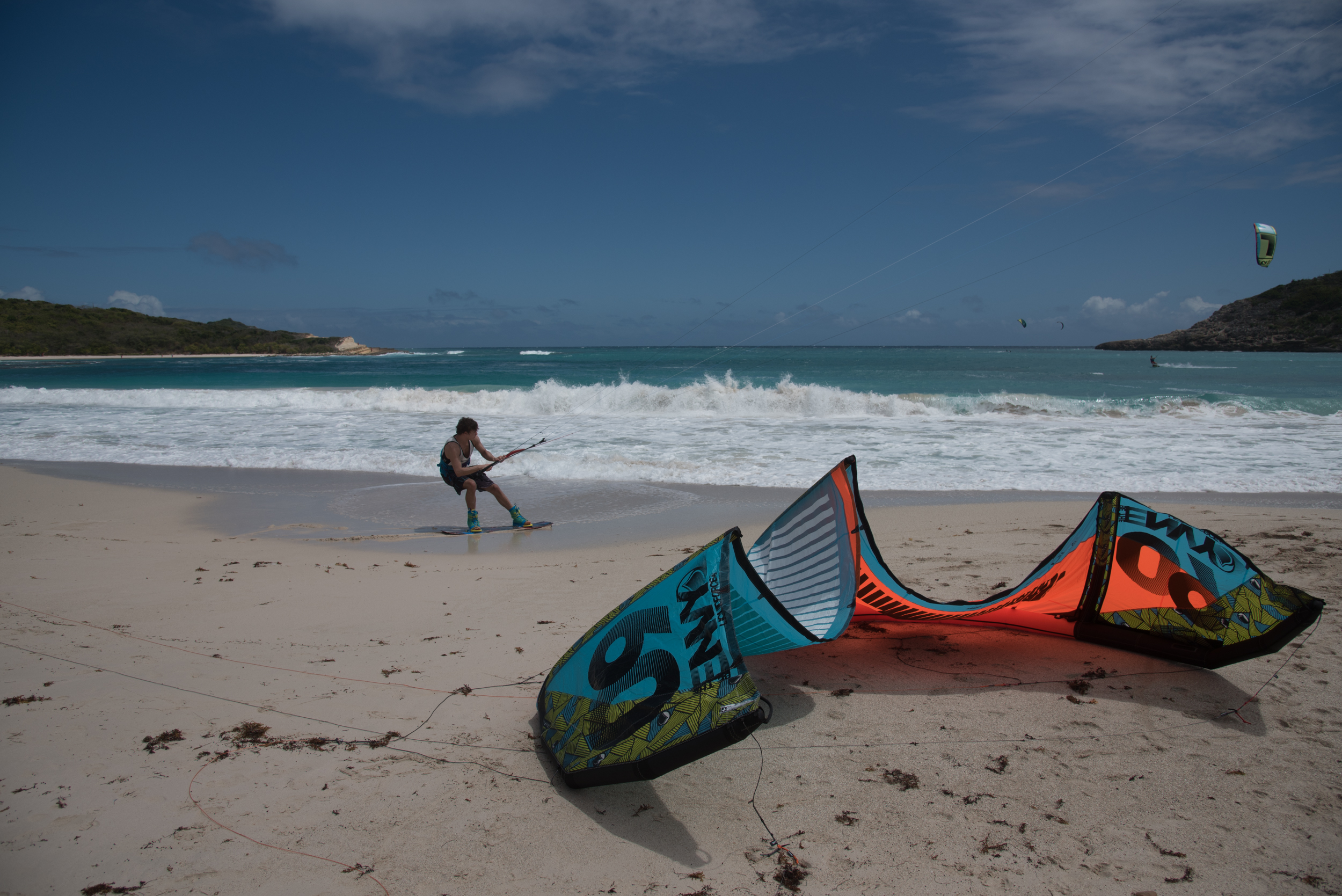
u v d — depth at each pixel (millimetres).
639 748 2328
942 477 9172
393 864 2178
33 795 2537
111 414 16969
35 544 6480
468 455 7156
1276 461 9719
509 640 4027
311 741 2918
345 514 7902
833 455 10727
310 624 4336
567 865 2172
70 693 3361
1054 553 3697
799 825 2363
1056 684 3369
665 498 8422
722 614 2459
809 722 3055
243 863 2180
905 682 3428
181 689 3410
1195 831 2311
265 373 39625
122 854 2225
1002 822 2359
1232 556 3453
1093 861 2170
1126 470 9359
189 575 5480
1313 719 3008
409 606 4691
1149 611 3613
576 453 11250
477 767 2723
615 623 2820
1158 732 2926
